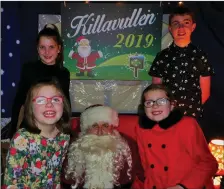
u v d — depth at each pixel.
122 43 2.85
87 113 1.66
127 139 1.74
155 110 1.67
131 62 2.86
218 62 2.79
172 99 1.73
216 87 2.81
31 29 2.82
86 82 2.88
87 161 1.62
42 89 1.56
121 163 1.66
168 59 2.42
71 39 2.84
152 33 2.83
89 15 2.82
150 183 1.68
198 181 1.63
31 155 1.56
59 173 1.66
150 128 1.71
